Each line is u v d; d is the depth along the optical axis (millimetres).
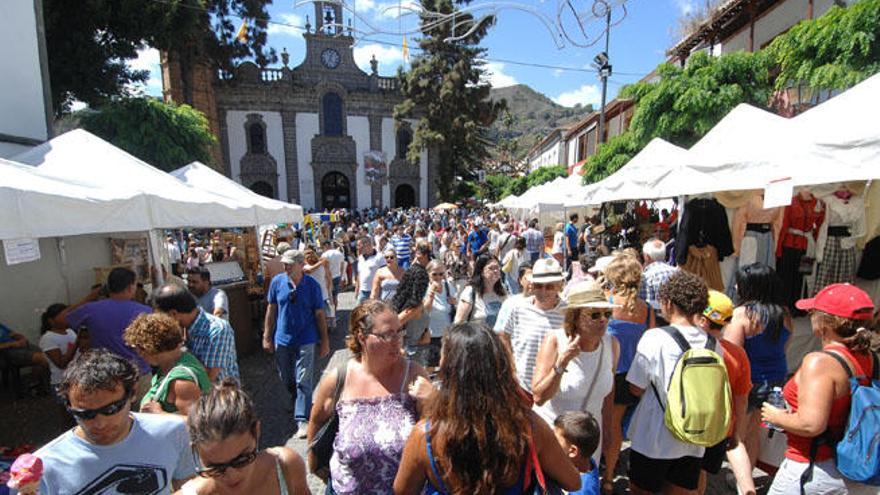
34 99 7223
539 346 2934
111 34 18016
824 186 4465
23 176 3471
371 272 7266
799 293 4617
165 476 1918
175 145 17703
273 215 7746
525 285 3502
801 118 4078
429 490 1533
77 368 1747
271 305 4555
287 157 36500
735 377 2395
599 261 4223
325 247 11328
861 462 1822
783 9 9875
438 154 39594
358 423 2076
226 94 34781
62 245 6512
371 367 2182
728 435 2430
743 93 9023
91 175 5191
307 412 4273
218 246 12312
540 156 46500
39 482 1585
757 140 4281
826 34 6258
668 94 9789
